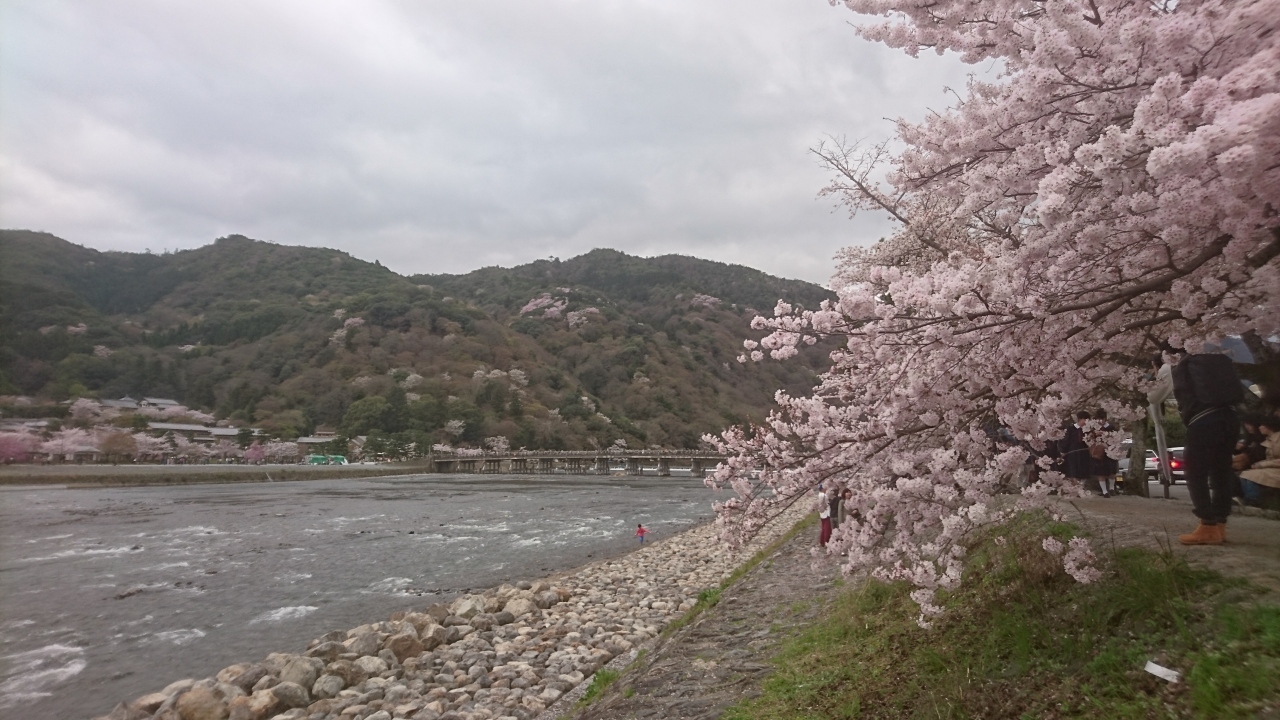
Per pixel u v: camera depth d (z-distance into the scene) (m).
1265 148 2.57
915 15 4.46
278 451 78.75
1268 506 6.10
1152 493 10.40
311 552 23.58
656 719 5.53
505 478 74.69
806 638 6.64
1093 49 3.38
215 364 100.31
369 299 126.25
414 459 84.00
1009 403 4.07
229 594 17.12
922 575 4.16
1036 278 3.62
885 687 4.86
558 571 19.78
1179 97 2.79
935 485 4.18
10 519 32.38
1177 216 3.04
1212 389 4.66
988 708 3.96
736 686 5.93
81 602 16.36
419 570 20.20
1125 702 3.40
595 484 63.78
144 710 8.45
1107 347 4.23
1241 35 2.91
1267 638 3.20
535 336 136.88
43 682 11.05
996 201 4.10
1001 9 4.12
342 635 11.20
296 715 8.20
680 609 12.64
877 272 4.34
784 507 5.07
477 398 98.69
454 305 128.62
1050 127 3.65
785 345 4.92
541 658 10.19
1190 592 3.92
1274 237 3.29
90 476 51.97
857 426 4.73
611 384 115.25
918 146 5.00
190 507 39.09
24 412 69.69
